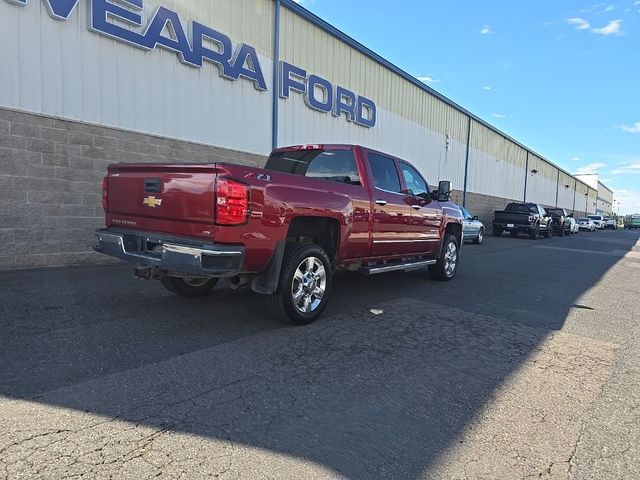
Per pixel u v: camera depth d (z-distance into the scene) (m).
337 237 5.52
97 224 8.30
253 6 11.42
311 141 13.89
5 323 4.62
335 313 5.70
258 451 2.63
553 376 4.00
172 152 9.62
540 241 22.52
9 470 2.31
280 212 4.57
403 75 18.91
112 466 2.39
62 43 7.68
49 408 2.98
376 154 6.50
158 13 9.08
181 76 9.73
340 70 14.98
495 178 31.36
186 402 3.16
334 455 2.65
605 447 2.86
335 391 3.49
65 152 7.82
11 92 7.10
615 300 7.45
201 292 6.15
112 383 3.39
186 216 4.34
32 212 7.46
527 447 2.84
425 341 4.79
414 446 2.79
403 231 6.78
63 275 7.03
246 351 4.20
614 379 3.98
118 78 8.55
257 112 11.71
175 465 2.44
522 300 7.05
